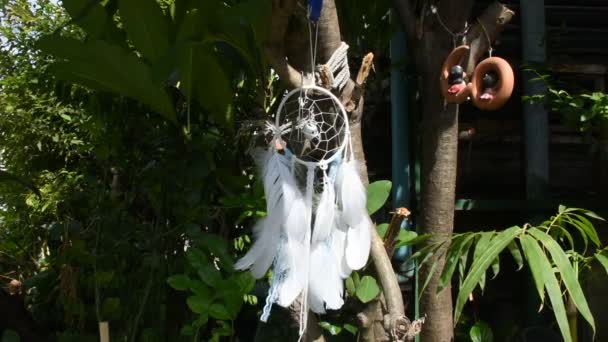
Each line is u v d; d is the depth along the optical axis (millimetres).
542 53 2977
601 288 2881
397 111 2893
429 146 2305
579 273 2350
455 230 3064
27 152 3705
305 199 1646
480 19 2225
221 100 2367
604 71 3025
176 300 2502
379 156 3127
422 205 2322
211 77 2307
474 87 2031
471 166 3133
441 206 2270
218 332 2232
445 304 2240
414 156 2895
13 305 2568
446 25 2248
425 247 2088
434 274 2227
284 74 1725
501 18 2199
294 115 1763
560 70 2988
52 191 3471
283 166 1658
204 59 2250
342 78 1737
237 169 2549
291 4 1631
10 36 3545
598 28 3184
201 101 2379
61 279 2559
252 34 2066
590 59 3141
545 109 2793
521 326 2902
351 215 1630
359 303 1988
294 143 1710
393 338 1715
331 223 1634
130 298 2486
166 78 1936
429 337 2232
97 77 2260
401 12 2375
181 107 2604
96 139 2709
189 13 2176
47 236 3264
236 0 2244
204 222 2428
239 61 2508
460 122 3115
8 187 3818
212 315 2150
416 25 2342
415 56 2359
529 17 2992
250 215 2305
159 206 2434
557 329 2734
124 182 2656
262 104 2082
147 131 2545
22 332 2533
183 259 2410
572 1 3203
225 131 2553
